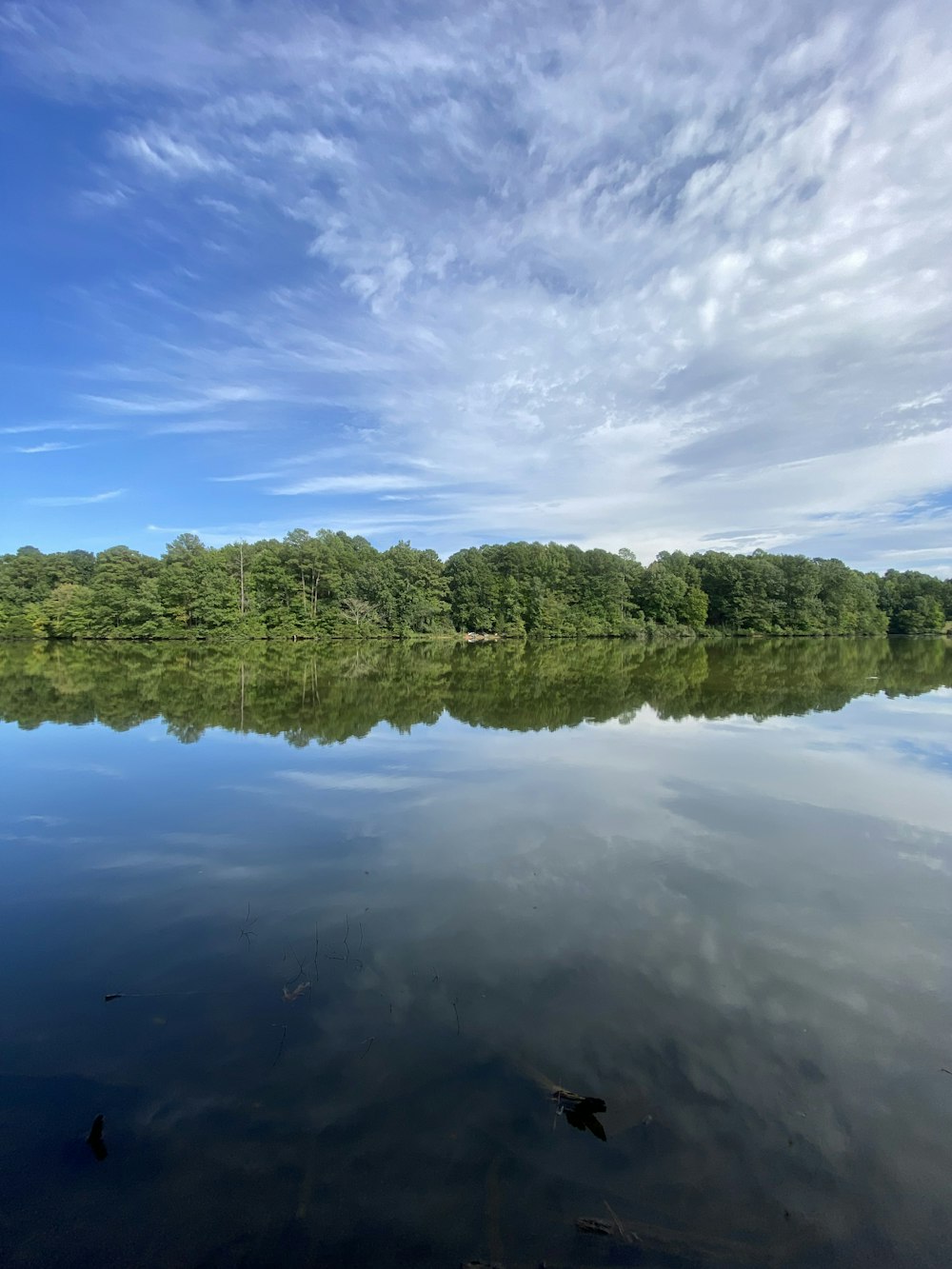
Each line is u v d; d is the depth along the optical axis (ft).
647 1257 11.25
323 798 36.27
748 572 257.14
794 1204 12.21
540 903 23.61
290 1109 14.21
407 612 233.55
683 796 36.47
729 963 19.75
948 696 75.66
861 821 32.60
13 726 56.80
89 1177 12.71
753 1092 14.71
